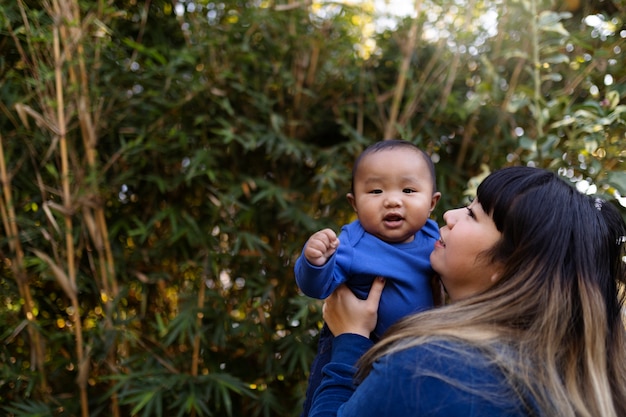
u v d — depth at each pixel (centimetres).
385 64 232
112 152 210
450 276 103
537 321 89
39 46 190
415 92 217
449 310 93
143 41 218
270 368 207
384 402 85
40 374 195
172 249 215
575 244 93
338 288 112
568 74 207
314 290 107
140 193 219
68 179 188
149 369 197
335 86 229
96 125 193
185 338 215
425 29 224
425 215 113
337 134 236
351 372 102
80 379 188
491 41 221
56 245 192
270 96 227
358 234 115
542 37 208
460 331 88
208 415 209
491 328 89
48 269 191
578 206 95
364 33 229
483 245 98
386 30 227
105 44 193
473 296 94
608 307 98
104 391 207
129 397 197
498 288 94
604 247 96
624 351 100
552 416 83
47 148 196
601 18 195
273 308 219
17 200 201
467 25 212
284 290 220
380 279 110
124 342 204
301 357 200
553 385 85
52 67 188
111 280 200
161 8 218
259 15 210
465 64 224
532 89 196
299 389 206
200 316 205
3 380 190
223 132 204
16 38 180
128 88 210
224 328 206
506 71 222
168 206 219
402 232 112
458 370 84
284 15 216
